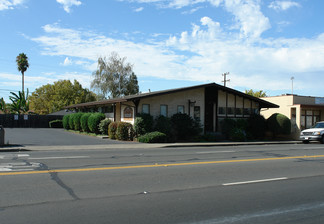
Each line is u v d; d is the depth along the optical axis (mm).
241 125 25844
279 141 25109
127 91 47469
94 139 22375
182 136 23078
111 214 5172
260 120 26875
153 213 5273
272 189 7207
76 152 14539
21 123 41000
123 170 9281
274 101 32000
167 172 9078
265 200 6262
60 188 6895
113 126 22844
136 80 49438
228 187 7324
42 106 61594
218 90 26297
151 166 10141
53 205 5625
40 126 41969
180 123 22641
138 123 21625
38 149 15375
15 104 45094
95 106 31875
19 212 5195
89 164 10398
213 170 9594
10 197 6105
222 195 6574
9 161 10906
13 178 7852
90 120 26312
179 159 12148
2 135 16297
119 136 22078
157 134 20656
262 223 4910
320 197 6570
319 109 31531
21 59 53531
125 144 19047
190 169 9680
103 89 46062
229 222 4918
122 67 47156
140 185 7336
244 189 7152
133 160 11625
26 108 46156
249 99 27828
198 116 25250
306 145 21609
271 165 10867
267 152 15516
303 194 6805
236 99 27219
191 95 24922
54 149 15617
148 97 22641
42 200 5938
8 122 40281
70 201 5902
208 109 26000
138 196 6355
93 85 46656
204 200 6156
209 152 15250
